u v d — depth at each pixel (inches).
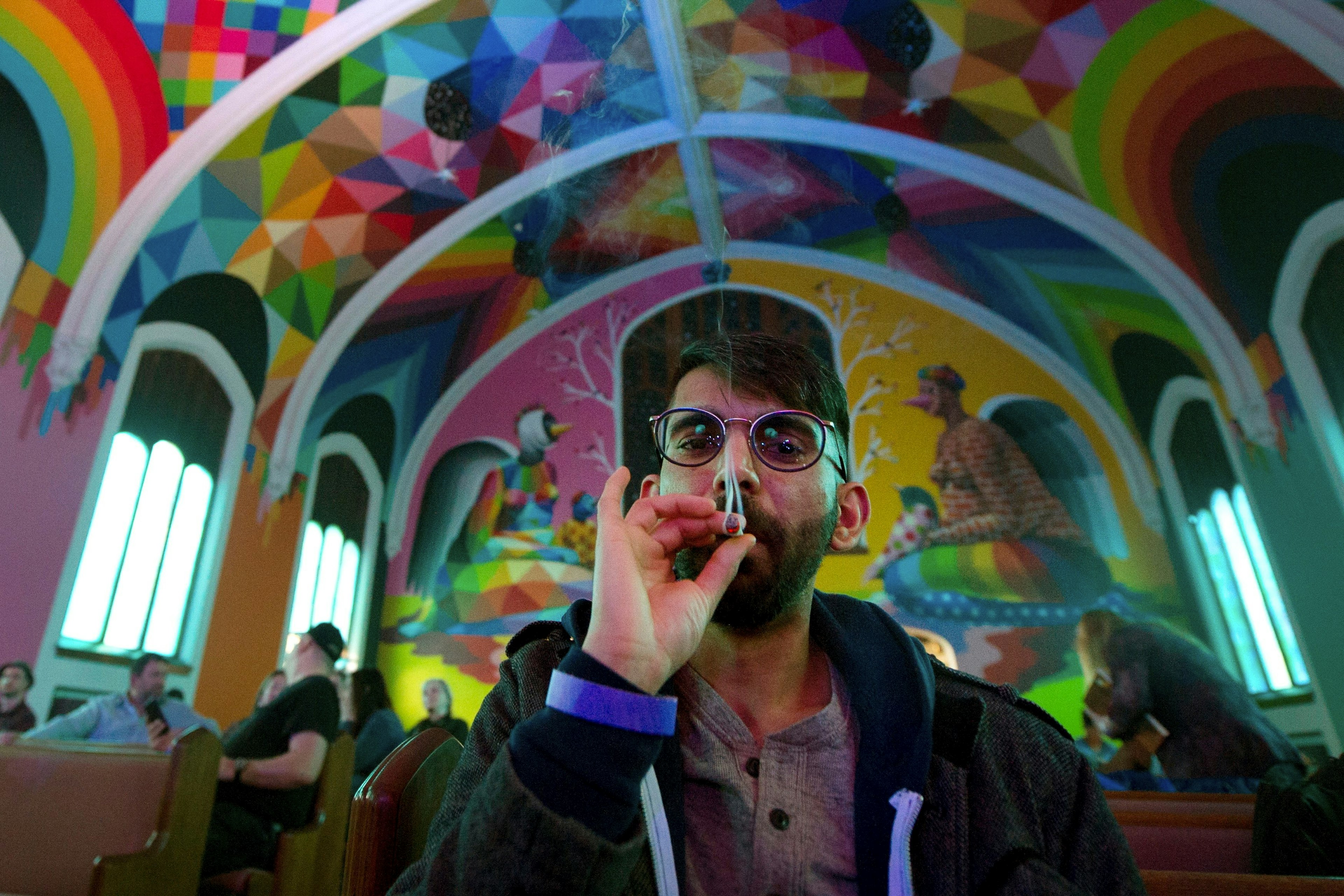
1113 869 28.9
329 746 111.7
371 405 370.0
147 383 247.0
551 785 22.6
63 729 176.1
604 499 27.7
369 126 272.4
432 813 37.2
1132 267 306.2
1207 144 252.5
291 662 122.6
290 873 98.8
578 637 29.2
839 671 30.7
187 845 75.6
